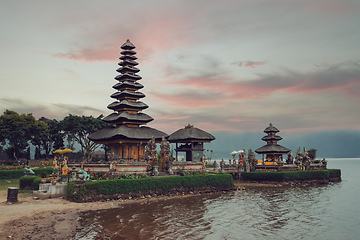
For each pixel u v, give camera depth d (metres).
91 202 37.41
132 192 42.34
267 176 68.88
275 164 79.00
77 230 25.06
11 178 60.62
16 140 87.94
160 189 46.00
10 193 33.88
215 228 27.55
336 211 36.66
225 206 39.16
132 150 60.38
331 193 53.44
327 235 26.11
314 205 40.75
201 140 65.44
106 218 29.86
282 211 36.38
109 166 46.78
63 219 28.20
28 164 84.88
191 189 50.50
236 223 29.81
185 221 29.91
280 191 56.25
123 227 26.59
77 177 42.59
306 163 78.19
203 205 39.41
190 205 39.12
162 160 55.81
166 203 40.16
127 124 63.31
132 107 65.69
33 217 27.77
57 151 41.38
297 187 63.22
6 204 33.09
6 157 90.25
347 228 28.52
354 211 36.69
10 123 87.69
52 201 36.34
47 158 95.88
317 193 53.41
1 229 23.23
